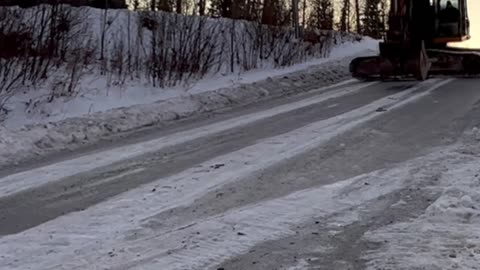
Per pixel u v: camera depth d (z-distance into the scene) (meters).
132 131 10.39
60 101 12.00
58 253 4.83
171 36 16.03
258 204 5.96
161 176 7.21
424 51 15.59
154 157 8.27
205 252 4.77
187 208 5.90
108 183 7.01
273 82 15.53
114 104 12.48
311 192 6.29
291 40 21.12
